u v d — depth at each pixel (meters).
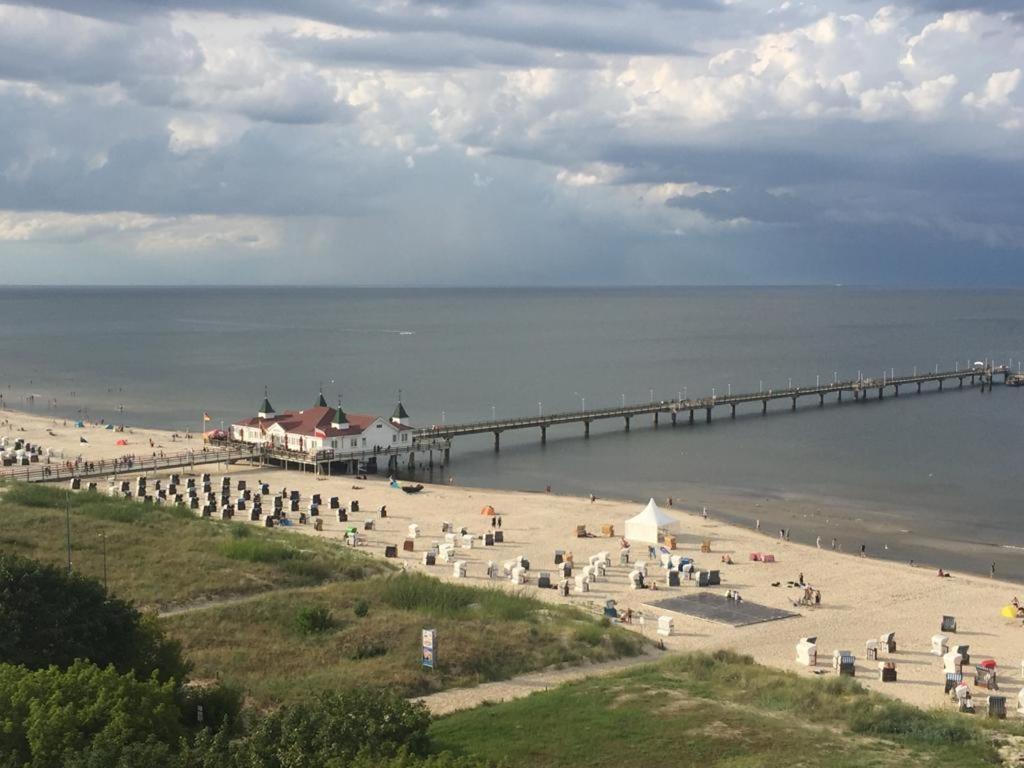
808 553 96.38
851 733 47.00
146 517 90.06
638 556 95.25
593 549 97.44
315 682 51.47
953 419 195.75
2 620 43.53
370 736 37.28
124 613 47.56
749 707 50.38
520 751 43.84
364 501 118.44
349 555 84.06
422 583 73.25
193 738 39.22
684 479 139.62
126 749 33.81
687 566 86.81
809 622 74.38
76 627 45.09
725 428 186.38
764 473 143.62
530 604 71.88
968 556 99.69
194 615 62.47
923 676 63.69
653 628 71.94
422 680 53.38
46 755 34.38
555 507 116.50
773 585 84.94
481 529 105.00
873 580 86.69
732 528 107.31
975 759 43.47
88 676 38.94
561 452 162.38
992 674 61.47
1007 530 110.88
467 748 44.16
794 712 49.97
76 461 132.75
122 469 131.38
